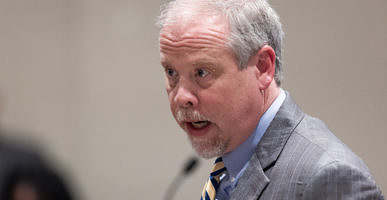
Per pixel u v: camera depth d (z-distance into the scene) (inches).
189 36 93.9
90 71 282.7
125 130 281.3
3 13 284.7
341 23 252.8
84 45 282.4
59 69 284.0
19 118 281.9
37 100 284.0
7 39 284.8
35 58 284.7
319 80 256.5
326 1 253.6
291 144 98.4
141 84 279.3
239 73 96.0
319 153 94.0
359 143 256.7
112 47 280.5
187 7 96.3
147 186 280.1
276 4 255.8
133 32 278.4
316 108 257.6
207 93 95.9
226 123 98.6
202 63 94.1
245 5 97.7
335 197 88.2
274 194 94.7
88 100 283.3
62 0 283.3
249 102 98.3
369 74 252.2
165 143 279.0
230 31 94.5
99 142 282.8
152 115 279.4
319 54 255.6
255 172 98.7
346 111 255.9
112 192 281.1
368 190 89.0
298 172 93.5
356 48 252.2
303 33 255.9
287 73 258.1
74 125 283.7
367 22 250.1
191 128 102.5
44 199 39.2
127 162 281.4
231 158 105.7
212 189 108.9
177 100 97.6
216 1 96.4
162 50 97.7
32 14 284.4
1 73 283.7
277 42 102.6
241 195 98.5
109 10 279.9
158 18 102.0
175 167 277.9
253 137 102.5
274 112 102.9
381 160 255.9
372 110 253.8
